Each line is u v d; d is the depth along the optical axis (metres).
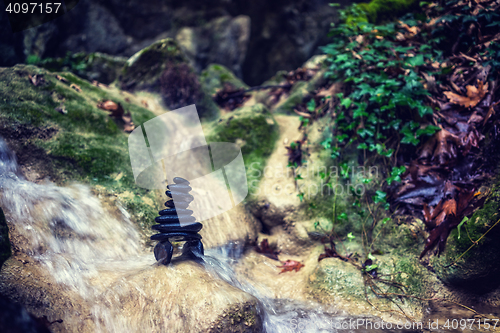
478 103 3.47
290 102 5.41
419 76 3.86
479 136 3.34
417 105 3.52
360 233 3.64
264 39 9.39
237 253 3.66
